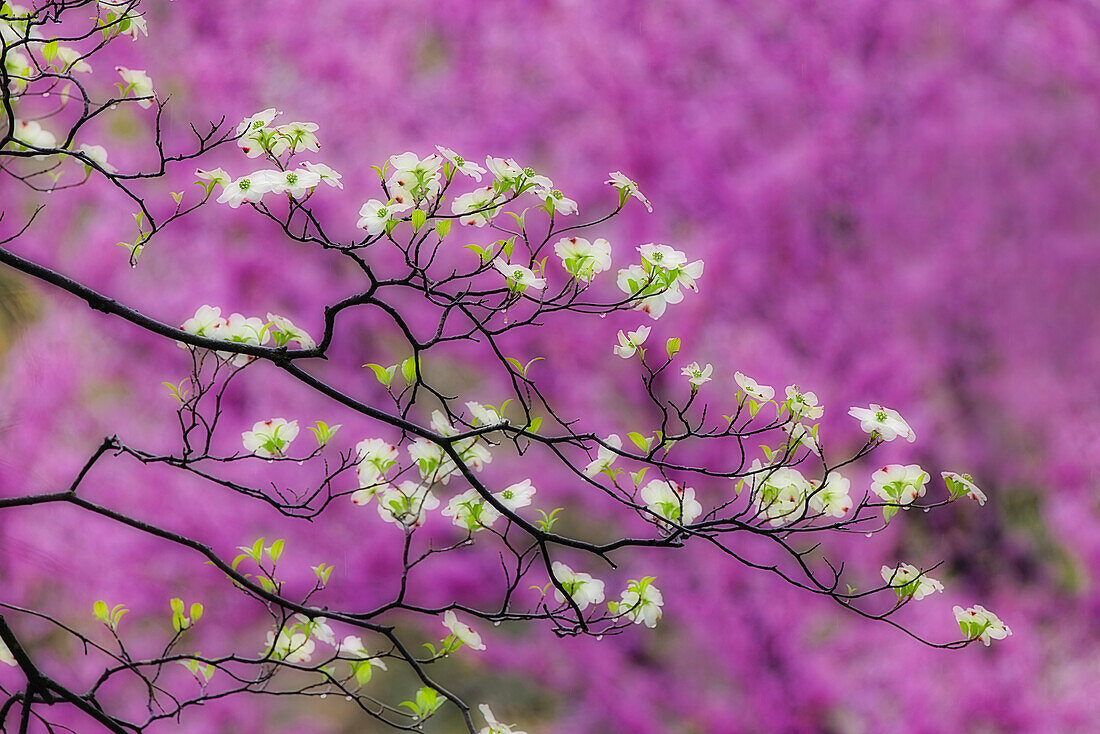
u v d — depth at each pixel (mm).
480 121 12664
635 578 11188
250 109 12867
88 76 12641
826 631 10984
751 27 12781
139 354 11711
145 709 10844
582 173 12266
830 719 10695
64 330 11562
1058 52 12773
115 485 11164
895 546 11469
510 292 7656
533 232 11938
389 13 13078
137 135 12641
